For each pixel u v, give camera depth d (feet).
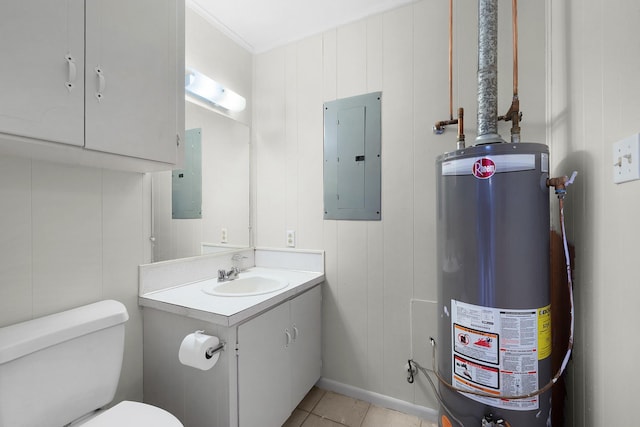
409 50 5.43
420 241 5.37
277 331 4.71
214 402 3.82
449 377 3.42
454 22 5.07
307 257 6.43
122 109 3.27
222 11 5.79
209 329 3.86
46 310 3.52
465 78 5.00
